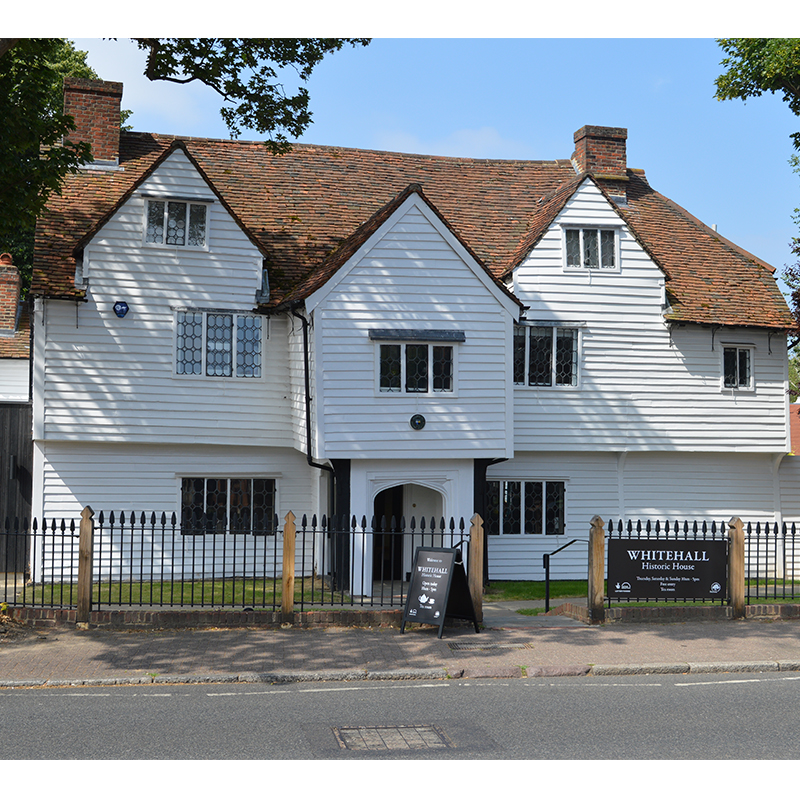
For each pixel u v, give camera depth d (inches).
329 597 657.6
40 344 720.3
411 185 720.3
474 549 536.1
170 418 749.9
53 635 498.9
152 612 518.3
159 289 748.0
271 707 366.3
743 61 983.0
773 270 930.7
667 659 454.9
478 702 376.8
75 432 726.5
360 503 705.0
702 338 853.2
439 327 719.1
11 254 1353.3
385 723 341.7
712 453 863.7
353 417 699.4
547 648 479.8
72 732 326.6
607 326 826.2
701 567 560.7
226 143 928.9
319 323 695.7
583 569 830.5
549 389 810.8
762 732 331.3
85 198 786.2
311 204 884.6
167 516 762.2
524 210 923.4
